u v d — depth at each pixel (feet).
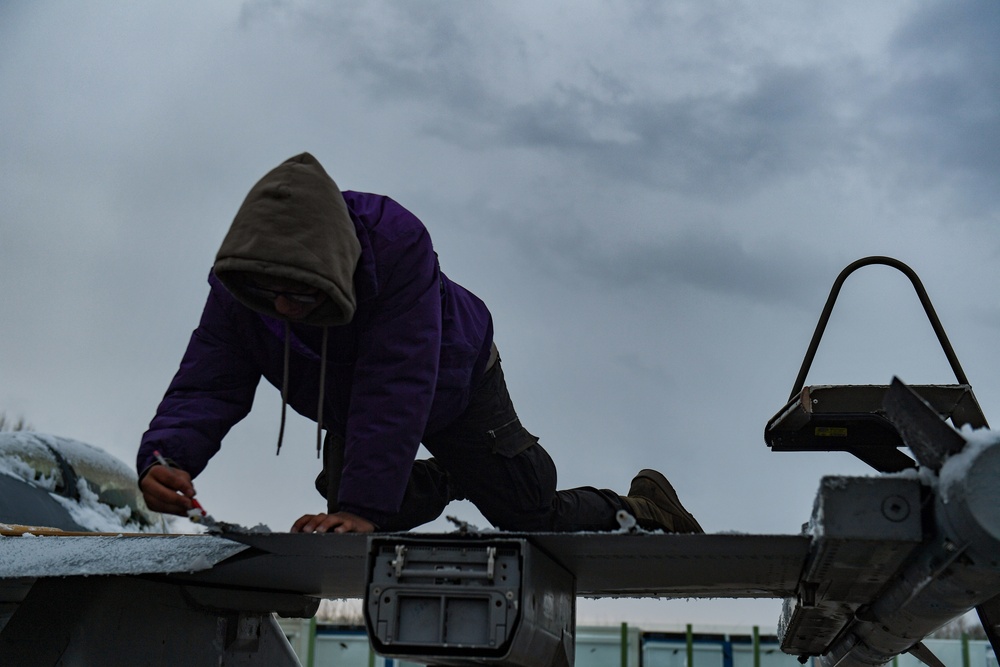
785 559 6.22
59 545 7.55
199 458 8.02
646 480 10.96
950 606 6.09
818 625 8.68
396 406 7.53
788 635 9.36
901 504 5.47
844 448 9.62
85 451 11.97
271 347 8.20
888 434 9.52
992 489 5.11
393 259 7.78
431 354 7.74
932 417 5.36
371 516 7.32
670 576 7.06
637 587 7.80
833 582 6.61
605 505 10.56
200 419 8.09
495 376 9.62
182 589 7.92
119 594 7.38
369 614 5.63
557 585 6.41
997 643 6.89
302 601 9.11
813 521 5.83
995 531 5.05
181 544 7.09
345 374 8.23
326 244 6.89
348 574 7.45
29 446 11.28
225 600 8.24
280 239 6.77
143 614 7.56
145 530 12.48
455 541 5.68
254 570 7.45
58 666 7.03
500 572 5.57
